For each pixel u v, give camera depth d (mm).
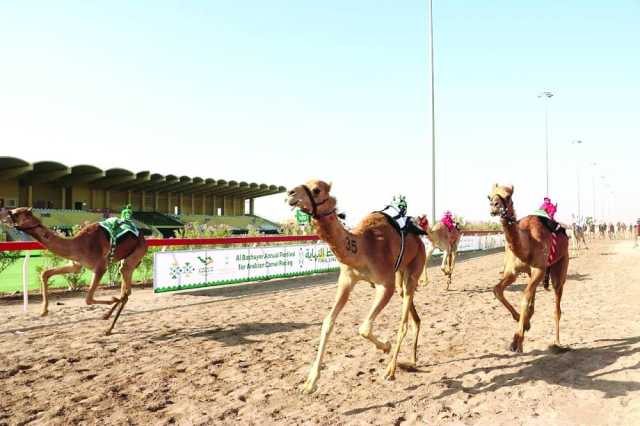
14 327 8070
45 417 4398
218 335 7688
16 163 43531
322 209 4516
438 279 15438
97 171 50812
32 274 16031
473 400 4895
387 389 5207
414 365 6000
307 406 4723
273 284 14258
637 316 9180
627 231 71750
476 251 29844
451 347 6953
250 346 7000
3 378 5477
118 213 58625
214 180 59562
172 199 64875
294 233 19734
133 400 4852
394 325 8469
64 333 7719
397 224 5531
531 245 6262
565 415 4520
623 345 6941
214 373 5738
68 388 5180
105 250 7734
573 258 23906
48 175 48000
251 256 14117
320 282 14703
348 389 5207
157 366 6000
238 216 69625
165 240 11750
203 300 11219
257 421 4359
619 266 19547
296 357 6434
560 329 8117
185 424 4285
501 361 6234
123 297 7914
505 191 5914
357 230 5188
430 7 20234
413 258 5875
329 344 7102
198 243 12555
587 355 6504
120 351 6680
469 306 10445
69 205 53906
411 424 4320
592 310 9906
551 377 5598
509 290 12984
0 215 6883
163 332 7879
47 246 7223
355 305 10578
